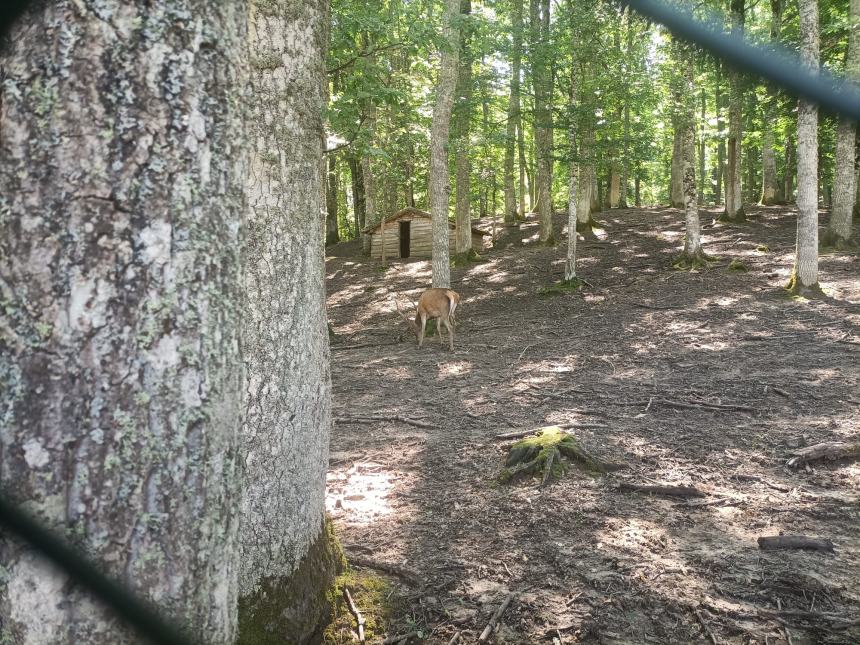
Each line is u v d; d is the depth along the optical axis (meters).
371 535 4.36
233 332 1.51
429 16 10.95
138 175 1.32
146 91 1.33
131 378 1.32
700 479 5.02
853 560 3.73
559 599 3.46
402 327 14.34
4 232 1.28
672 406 7.02
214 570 1.49
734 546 3.95
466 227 20.41
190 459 1.41
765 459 5.36
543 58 14.59
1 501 1.27
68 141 1.28
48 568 1.29
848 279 12.48
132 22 1.31
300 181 3.21
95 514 1.30
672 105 15.36
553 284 15.53
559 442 5.45
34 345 1.28
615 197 28.67
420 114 16.83
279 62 3.08
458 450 6.13
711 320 11.11
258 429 3.05
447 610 3.41
